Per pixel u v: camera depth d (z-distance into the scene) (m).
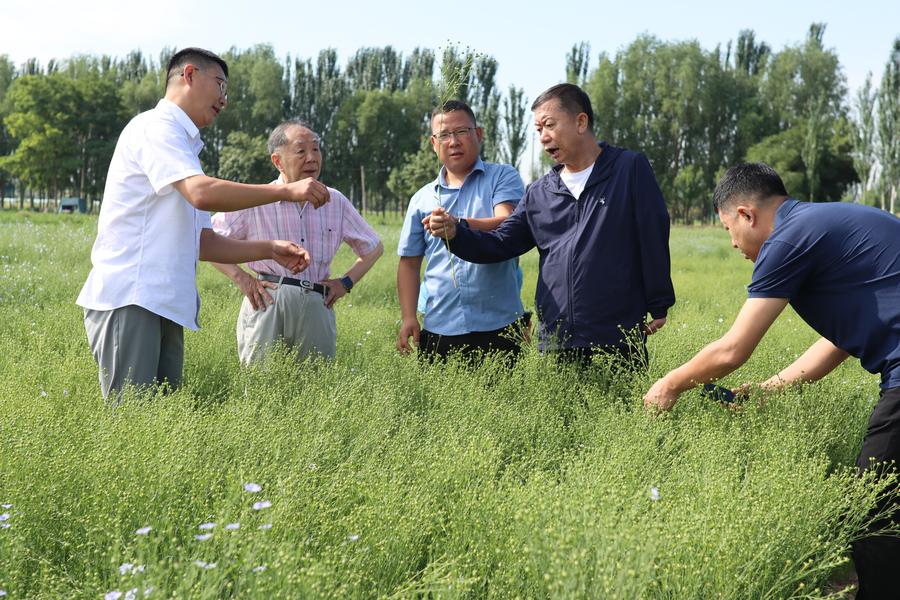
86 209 76.31
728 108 83.50
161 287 3.97
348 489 2.87
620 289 4.46
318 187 4.04
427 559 2.69
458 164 5.15
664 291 4.50
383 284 11.49
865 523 3.07
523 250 4.84
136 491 2.64
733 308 10.18
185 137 4.06
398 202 92.75
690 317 8.96
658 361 4.74
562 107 4.38
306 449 3.22
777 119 83.19
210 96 4.18
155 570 2.08
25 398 3.76
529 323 5.23
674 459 3.33
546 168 58.94
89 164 81.69
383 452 3.47
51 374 4.61
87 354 5.10
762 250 3.33
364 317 7.86
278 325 4.89
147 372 4.03
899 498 3.02
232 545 2.16
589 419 3.90
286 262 4.52
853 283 3.18
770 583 2.62
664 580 2.34
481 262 4.76
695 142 83.75
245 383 4.41
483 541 2.57
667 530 2.48
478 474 3.05
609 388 4.33
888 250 3.14
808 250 3.21
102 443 3.00
